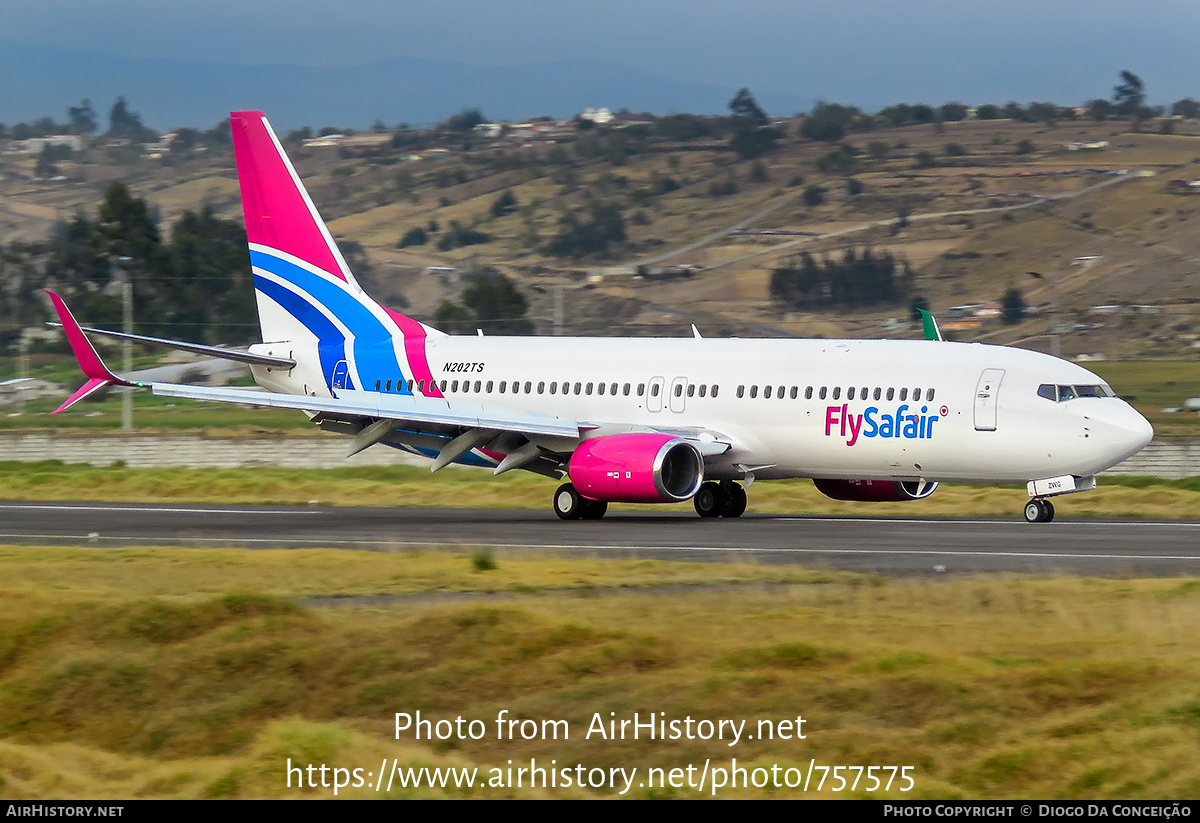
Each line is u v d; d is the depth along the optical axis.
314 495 136.00
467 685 49.56
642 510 120.81
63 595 61.66
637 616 59.00
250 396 109.81
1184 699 43.22
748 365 110.19
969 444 100.81
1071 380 99.69
